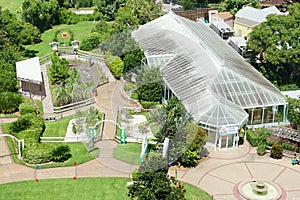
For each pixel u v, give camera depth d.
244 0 120.56
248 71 73.56
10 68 77.62
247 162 60.03
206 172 57.66
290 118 65.81
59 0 131.12
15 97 71.88
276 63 77.31
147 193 42.59
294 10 82.38
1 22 93.31
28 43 104.75
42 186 53.38
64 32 113.69
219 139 62.06
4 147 61.31
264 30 79.31
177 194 44.16
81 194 51.81
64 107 70.69
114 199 50.84
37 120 65.25
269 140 63.06
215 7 124.19
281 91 73.44
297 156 60.81
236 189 54.56
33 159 57.47
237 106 64.50
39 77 75.06
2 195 51.53
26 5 113.00
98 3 126.06
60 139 62.53
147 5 105.31
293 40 77.06
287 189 54.78
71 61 87.75
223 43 88.31
